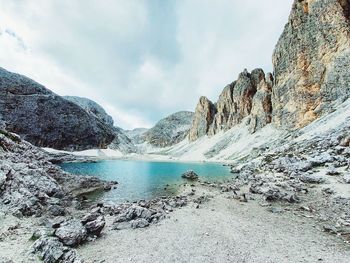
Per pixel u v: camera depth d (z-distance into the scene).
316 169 38.22
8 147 37.19
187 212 24.48
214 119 177.88
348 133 44.69
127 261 13.91
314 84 81.62
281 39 103.44
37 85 132.00
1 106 106.38
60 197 28.86
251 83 155.62
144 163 101.31
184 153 165.50
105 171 65.25
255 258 14.27
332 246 15.86
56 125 123.94
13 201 21.89
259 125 121.12
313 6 86.12
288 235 17.94
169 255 14.73
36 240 14.88
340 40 75.44
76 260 13.45
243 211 24.77
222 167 80.69
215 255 14.73
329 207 24.56
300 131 72.19
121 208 25.45
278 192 29.58
